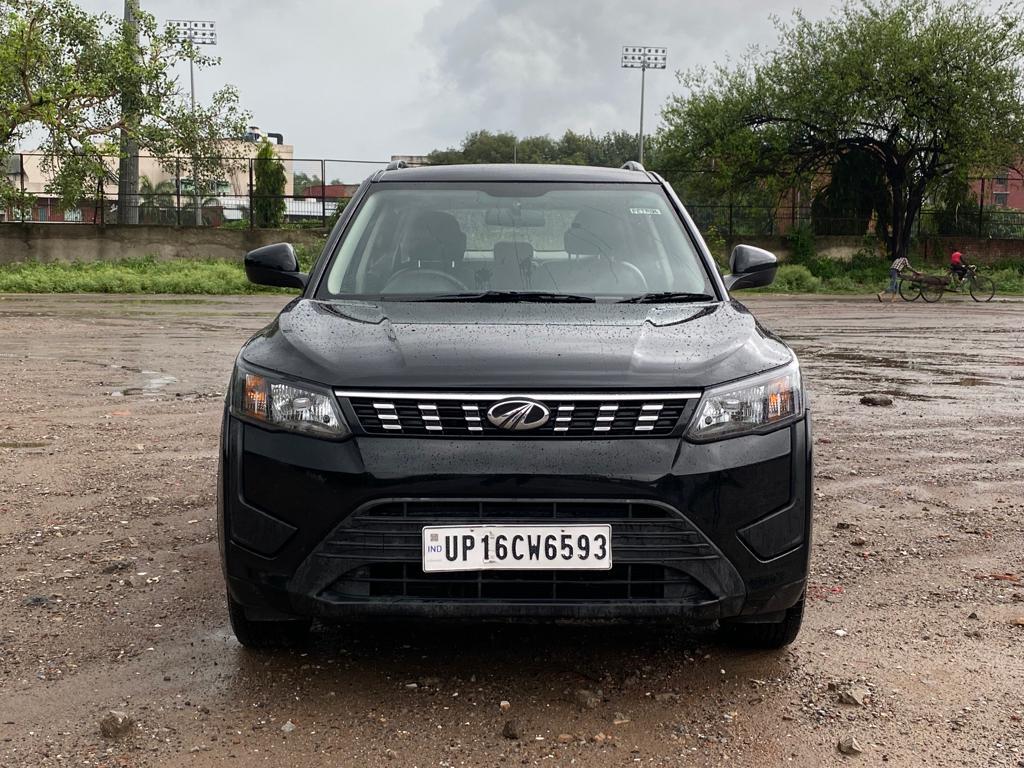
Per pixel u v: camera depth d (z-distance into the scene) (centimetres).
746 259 436
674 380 300
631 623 297
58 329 1490
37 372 1015
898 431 754
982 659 341
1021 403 894
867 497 561
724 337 332
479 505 289
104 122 3112
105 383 946
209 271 2892
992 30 3472
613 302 382
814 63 3653
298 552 296
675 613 295
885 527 504
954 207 3881
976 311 2262
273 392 306
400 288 396
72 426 733
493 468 287
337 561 293
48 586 406
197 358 1150
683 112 3816
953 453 677
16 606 384
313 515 293
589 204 445
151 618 373
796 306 2425
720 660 338
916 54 3459
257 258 418
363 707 300
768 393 310
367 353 312
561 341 319
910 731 288
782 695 311
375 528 291
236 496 306
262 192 3462
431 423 292
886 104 3447
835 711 300
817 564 446
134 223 3319
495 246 417
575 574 295
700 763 268
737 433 301
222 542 311
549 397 293
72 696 307
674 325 344
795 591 311
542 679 321
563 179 463
